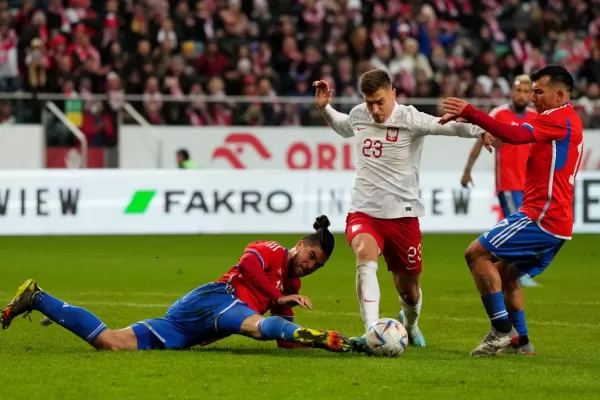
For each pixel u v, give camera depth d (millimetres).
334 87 55156
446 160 52469
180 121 50219
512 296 19016
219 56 54531
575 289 30547
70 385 15234
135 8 55875
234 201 47312
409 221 19688
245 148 50844
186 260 37656
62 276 32906
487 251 18578
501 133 18000
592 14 66438
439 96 55281
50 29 54594
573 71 62438
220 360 17328
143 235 47156
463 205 48656
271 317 17500
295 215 47781
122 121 49469
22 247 41875
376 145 19609
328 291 29766
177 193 46906
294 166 51312
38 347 19156
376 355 18016
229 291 18078
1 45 52938
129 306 26047
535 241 18500
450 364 17438
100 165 49344
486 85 58938
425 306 26734
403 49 58969
